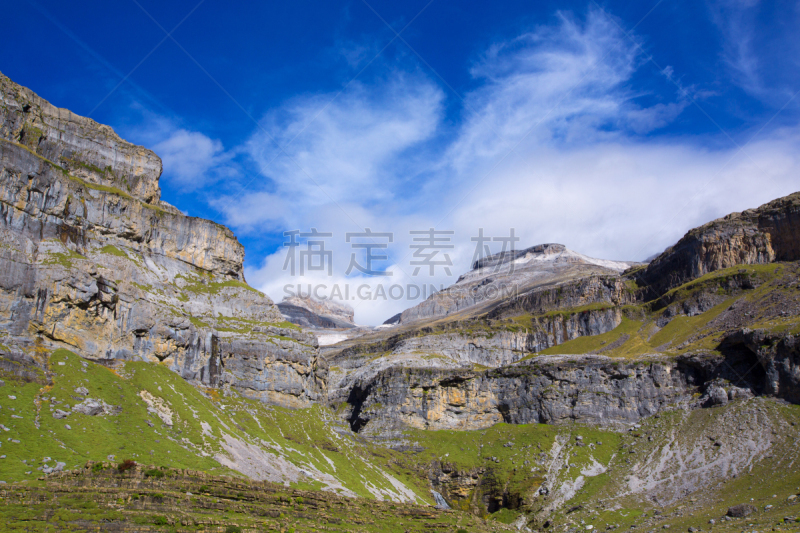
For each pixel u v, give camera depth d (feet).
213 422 620.90
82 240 648.38
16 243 563.48
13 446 440.86
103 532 379.14
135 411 557.74
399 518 577.02
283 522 468.75
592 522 647.97
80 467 447.83
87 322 598.75
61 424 488.44
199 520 420.77
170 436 556.10
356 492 631.56
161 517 411.13
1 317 533.14
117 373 603.26
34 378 519.19
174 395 623.36
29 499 394.32
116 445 496.23
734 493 619.26
